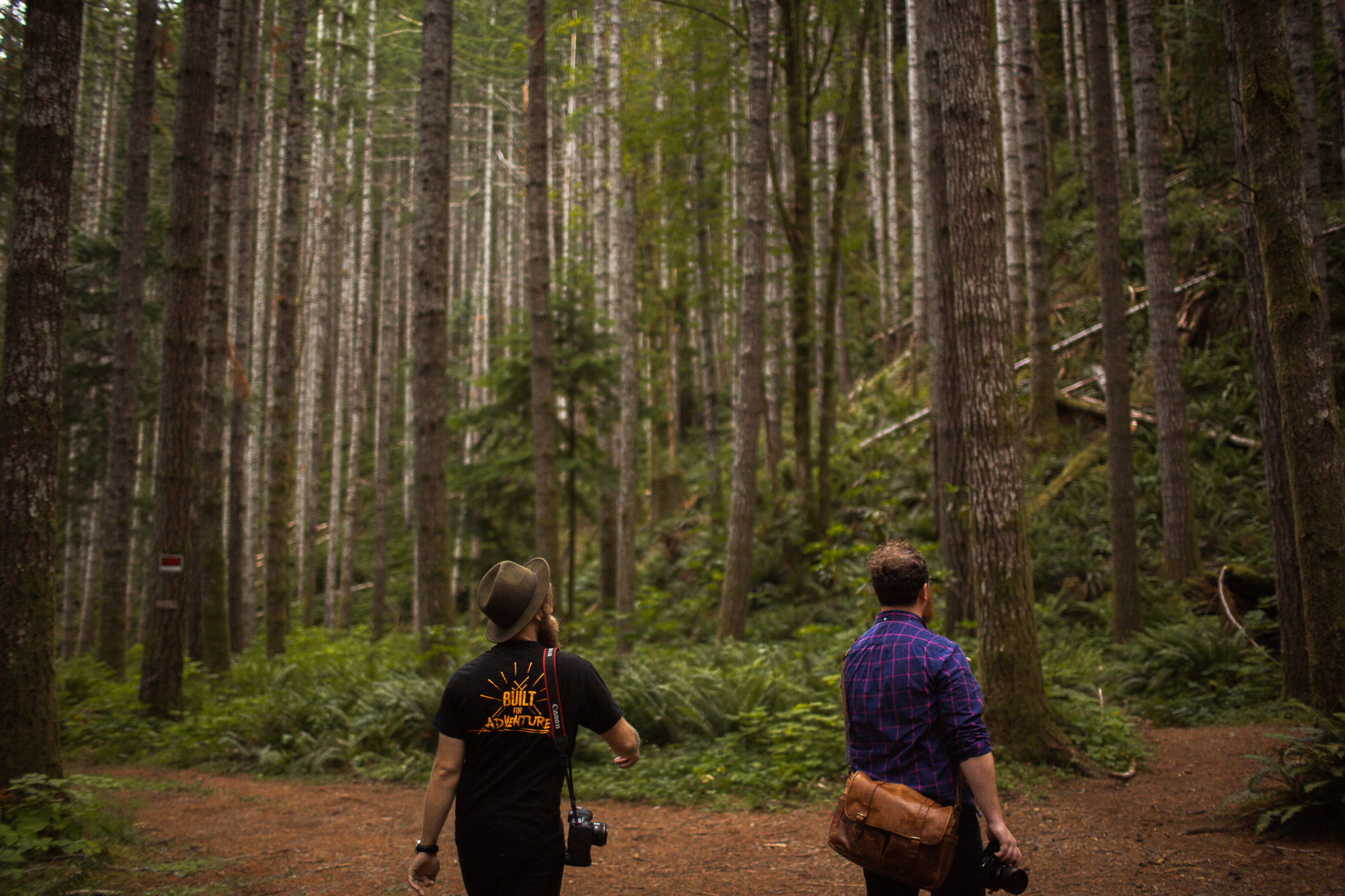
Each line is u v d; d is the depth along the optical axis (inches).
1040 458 617.9
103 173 920.9
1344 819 186.9
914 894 100.7
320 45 897.5
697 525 774.5
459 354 1306.6
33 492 199.0
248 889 179.9
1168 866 178.4
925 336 794.8
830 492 637.9
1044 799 231.6
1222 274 643.5
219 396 462.6
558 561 496.4
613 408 665.0
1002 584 265.3
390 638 668.1
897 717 104.1
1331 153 666.8
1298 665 313.4
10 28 385.4
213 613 450.6
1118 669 385.4
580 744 303.7
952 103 276.4
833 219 605.6
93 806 199.9
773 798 255.1
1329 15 605.0
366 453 1494.8
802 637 478.9
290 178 561.3
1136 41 482.9
